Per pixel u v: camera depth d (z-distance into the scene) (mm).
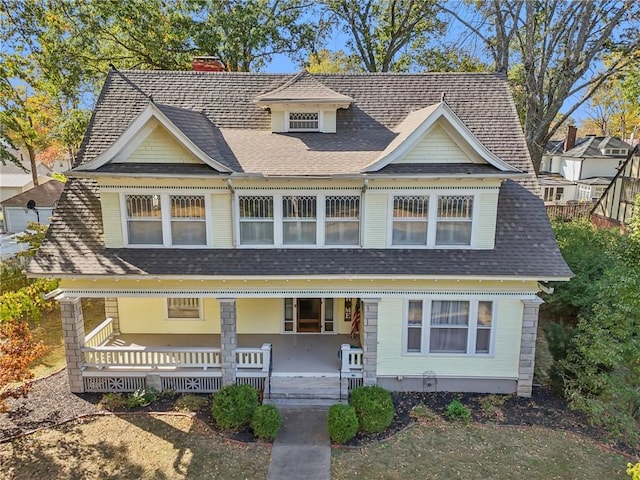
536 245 12484
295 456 10062
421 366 12844
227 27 26938
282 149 13367
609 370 11523
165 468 9664
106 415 11734
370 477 9383
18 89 30406
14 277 20594
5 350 10844
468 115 14719
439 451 10266
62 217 13047
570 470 9617
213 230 12602
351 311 15406
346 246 12695
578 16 22438
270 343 14281
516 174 11516
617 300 10766
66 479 9312
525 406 12273
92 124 14305
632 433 10438
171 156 12219
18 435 10820
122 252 12430
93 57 25812
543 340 16922
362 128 14508
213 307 15297
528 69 23781
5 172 59781
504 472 9555
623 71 25516
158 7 26094
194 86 15695
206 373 12797
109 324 15055
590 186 44719
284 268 12086
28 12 21578
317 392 12312
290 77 16078
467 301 12508
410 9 29297
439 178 11719
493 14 24297
